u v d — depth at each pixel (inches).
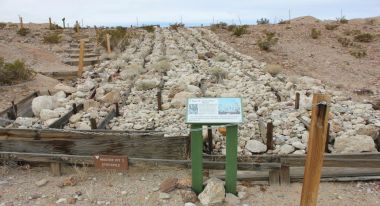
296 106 335.9
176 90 402.9
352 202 178.2
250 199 183.0
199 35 1146.0
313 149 143.6
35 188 195.9
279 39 1011.9
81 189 194.2
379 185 193.2
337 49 873.5
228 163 177.6
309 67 695.7
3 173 211.8
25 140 219.9
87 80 485.7
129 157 207.2
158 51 797.2
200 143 176.2
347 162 189.2
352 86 516.1
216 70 509.0
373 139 260.5
